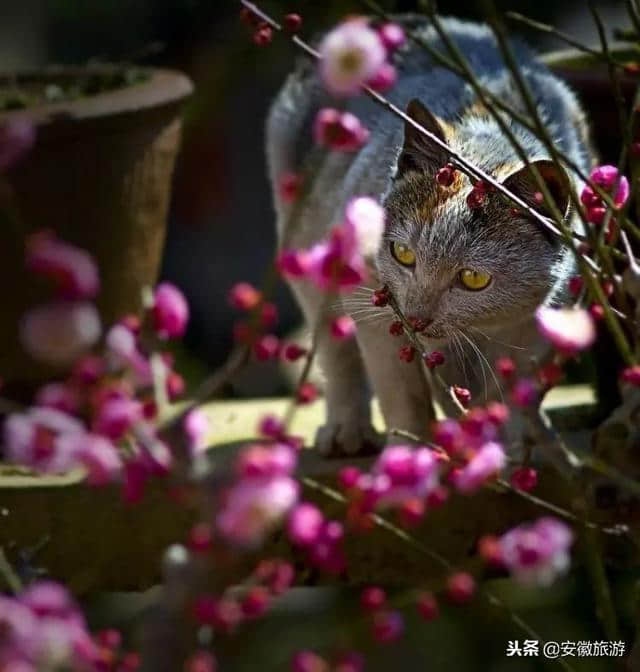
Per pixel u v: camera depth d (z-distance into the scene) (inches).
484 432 136.6
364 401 217.2
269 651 242.7
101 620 228.8
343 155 212.7
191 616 118.6
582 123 215.0
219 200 385.1
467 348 195.9
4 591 179.6
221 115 379.2
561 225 148.3
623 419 157.1
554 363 142.7
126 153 217.3
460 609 244.8
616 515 181.0
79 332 112.9
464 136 191.6
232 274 383.2
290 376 317.4
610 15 374.0
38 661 109.7
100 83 241.9
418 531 192.9
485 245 181.2
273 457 109.1
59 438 116.6
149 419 121.9
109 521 192.2
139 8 379.2
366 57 111.4
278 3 272.5
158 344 135.1
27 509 192.2
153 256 230.4
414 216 183.8
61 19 405.1
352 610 254.4
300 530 116.3
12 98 230.2
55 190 211.2
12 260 209.3
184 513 191.3
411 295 182.7
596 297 143.8
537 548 119.6
